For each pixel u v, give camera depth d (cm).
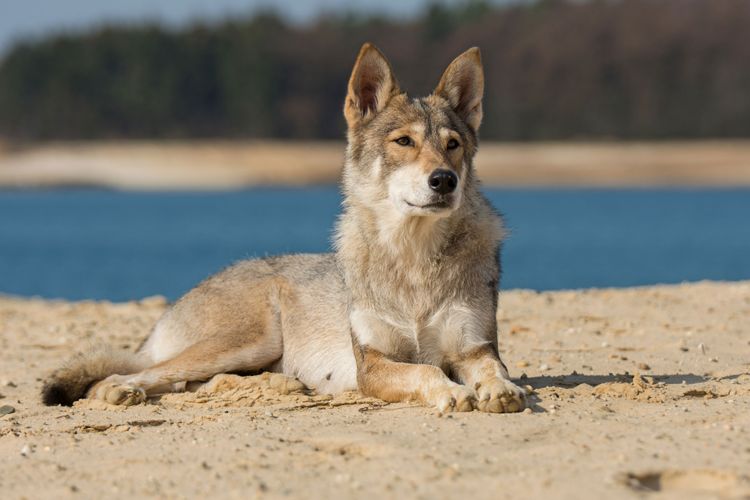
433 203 1262
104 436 1134
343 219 1388
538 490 851
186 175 18888
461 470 915
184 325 1532
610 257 6284
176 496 886
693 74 19975
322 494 866
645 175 17738
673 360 1552
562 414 1125
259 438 1066
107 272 5891
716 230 8706
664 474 894
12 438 1147
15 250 7606
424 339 1322
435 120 1352
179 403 1350
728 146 18988
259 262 1564
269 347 1496
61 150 19888
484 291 1327
